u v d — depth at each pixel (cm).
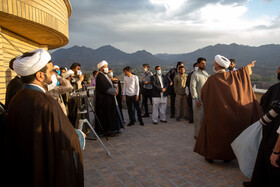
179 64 711
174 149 445
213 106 345
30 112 136
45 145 137
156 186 297
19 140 137
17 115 137
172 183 305
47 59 157
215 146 343
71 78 502
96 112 549
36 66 148
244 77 343
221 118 335
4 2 402
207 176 324
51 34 641
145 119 758
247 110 330
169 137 531
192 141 495
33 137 133
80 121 409
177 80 696
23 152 136
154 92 670
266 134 228
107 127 542
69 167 144
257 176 238
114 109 548
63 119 149
